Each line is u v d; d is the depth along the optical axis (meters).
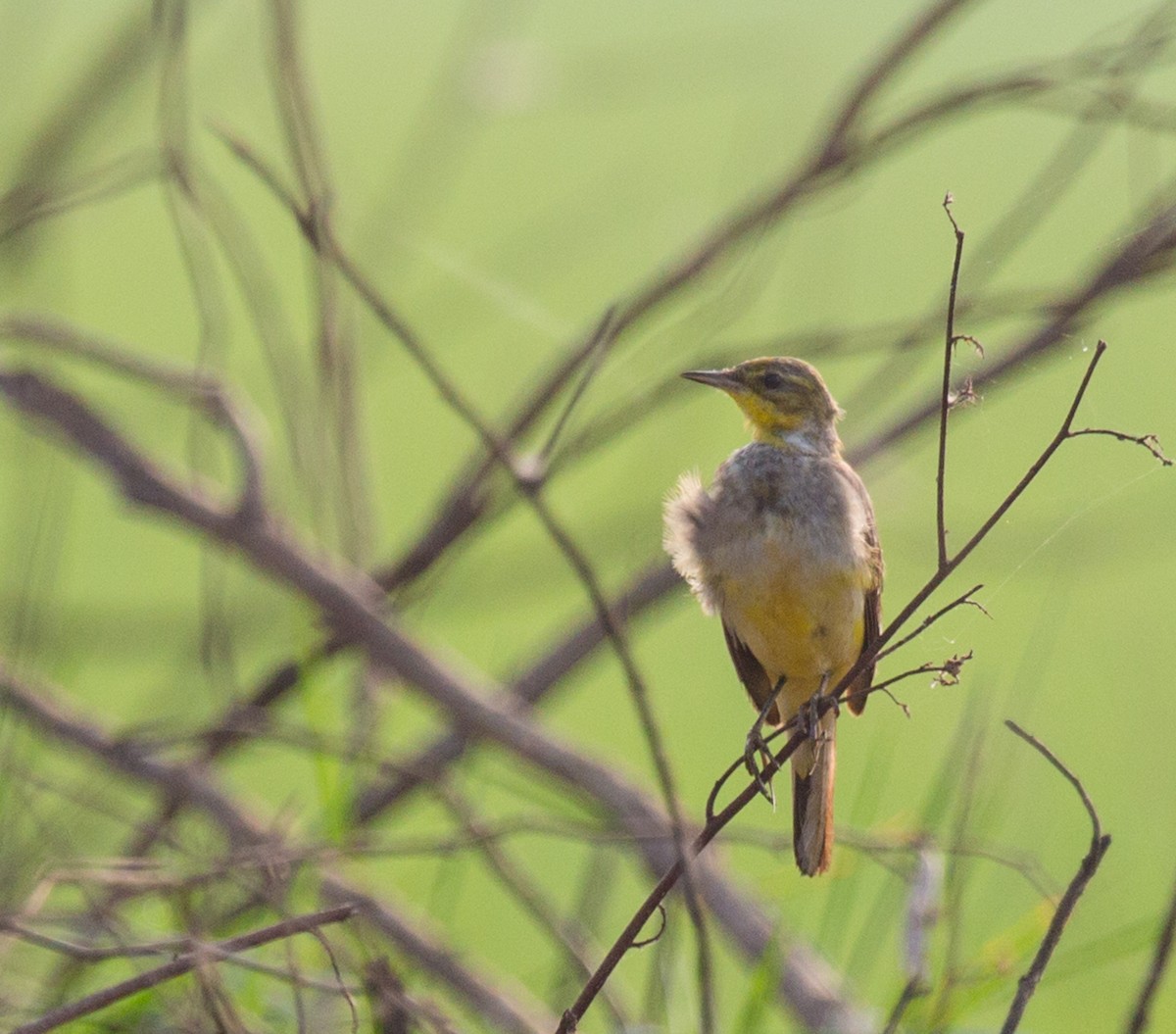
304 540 10.67
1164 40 9.10
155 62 9.91
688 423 14.62
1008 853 8.43
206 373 10.00
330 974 8.45
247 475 9.87
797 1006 8.42
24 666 8.83
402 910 9.20
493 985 8.91
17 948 9.02
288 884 8.19
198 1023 7.69
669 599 11.18
